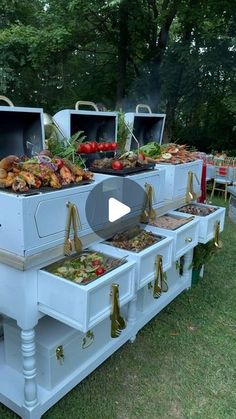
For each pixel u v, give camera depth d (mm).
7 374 1559
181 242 1924
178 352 1885
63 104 8750
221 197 5934
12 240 1202
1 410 1470
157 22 7398
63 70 8977
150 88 8102
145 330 2061
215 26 7176
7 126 1550
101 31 8055
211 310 2316
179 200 2232
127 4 7238
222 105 8078
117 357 1821
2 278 1313
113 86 9078
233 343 1980
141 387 1632
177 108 8406
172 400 1569
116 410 1501
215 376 1724
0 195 1182
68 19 7426
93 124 2033
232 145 8914
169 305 2352
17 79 7824
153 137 2562
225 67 6961
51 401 1451
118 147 2170
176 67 7355
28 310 1289
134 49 8242
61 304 1253
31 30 7344
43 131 1593
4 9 8562
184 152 2430
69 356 1537
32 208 1173
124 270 1378
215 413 1511
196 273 2635
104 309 1298
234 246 3504
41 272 1273
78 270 1362
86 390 1599
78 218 1392
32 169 1290
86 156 1869
